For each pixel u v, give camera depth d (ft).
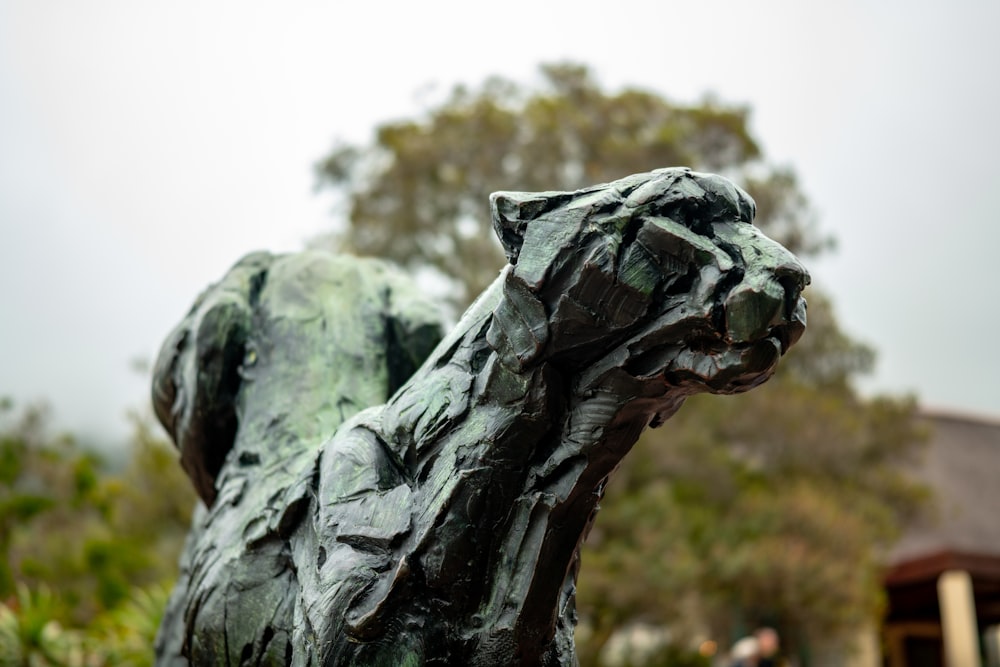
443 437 5.68
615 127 39.01
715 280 4.73
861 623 34.60
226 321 8.30
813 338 39.14
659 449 33.73
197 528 8.75
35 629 22.17
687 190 4.90
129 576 35.53
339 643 5.56
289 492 6.59
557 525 5.48
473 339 5.79
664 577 30.63
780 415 35.63
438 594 5.59
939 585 45.98
